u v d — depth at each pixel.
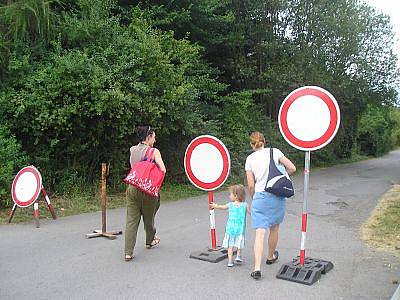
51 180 11.73
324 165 28.52
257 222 5.53
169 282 5.35
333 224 8.93
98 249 6.83
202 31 17.62
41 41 11.66
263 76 21.22
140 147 6.50
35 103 10.27
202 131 14.80
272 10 21.14
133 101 11.19
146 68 11.94
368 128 44.41
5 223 8.66
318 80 22.39
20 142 11.01
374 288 5.14
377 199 12.68
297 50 22.12
